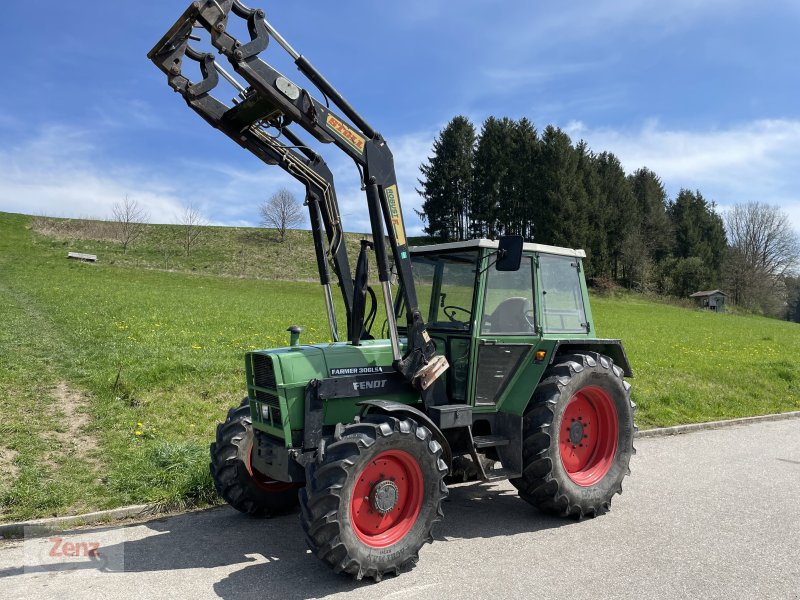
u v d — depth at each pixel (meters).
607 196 68.56
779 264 72.06
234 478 5.29
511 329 5.52
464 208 67.88
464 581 4.16
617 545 4.87
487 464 5.39
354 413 4.88
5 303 19.45
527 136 65.56
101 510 5.36
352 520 4.14
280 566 4.39
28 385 9.12
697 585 4.13
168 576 4.18
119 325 15.57
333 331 5.33
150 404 8.51
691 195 79.88
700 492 6.37
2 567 4.31
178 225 68.69
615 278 67.94
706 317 43.81
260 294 35.66
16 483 5.72
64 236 57.50
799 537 5.07
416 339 4.91
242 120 4.72
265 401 4.82
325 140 4.57
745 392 13.03
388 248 5.49
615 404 5.85
